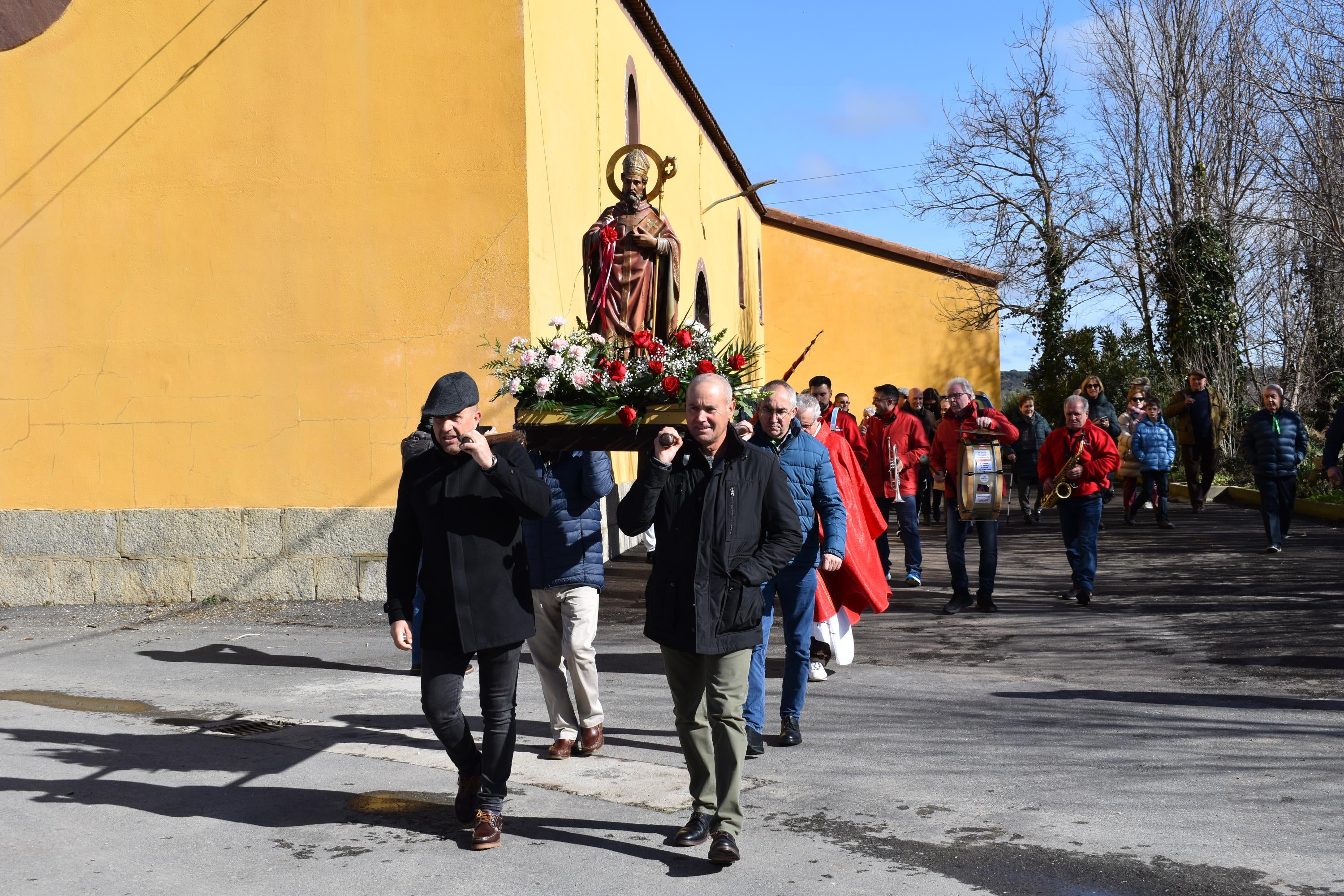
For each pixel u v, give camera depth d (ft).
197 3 34.78
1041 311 97.09
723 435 14.08
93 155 35.17
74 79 35.19
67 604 35.17
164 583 34.94
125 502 35.14
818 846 13.93
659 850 14.01
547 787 16.65
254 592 34.71
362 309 34.42
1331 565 36.40
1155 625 27.84
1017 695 21.31
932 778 16.47
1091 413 52.11
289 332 34.63
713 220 77.87
